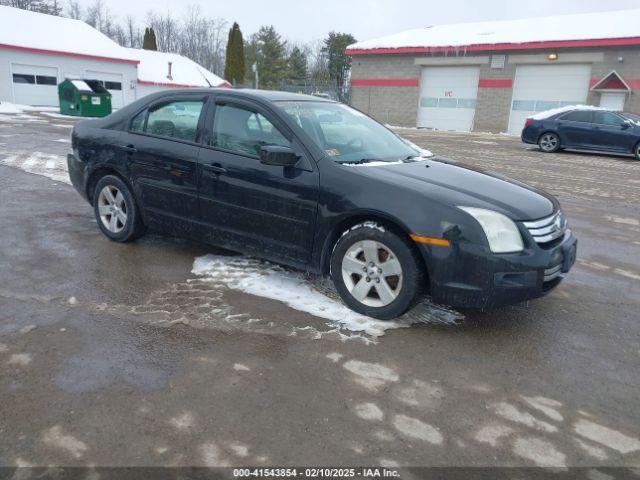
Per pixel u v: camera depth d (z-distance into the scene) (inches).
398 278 136.2
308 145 148.1
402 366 120.0
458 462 89.7
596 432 99.8
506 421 101.8
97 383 107.6
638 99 909.2
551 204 145.1
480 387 113.3
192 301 148.9
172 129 177.5
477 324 143.7
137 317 137.9
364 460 89.1
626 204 324.5
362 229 138.9
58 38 1181.1
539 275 129.0
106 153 192.4
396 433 96.5
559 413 105.4
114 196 197.3
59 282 159.0
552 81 992.9
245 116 161.6
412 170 149.6
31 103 1125.7
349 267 143.8
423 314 147.8
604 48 920.9
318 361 120.2
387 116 1211.9
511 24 1171.3
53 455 86.9
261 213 154.9
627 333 143.6
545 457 92.0
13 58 1079.6
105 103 979.9
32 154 416.5
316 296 154.9
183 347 123.6
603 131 585.0
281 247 154.4
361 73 1227.2
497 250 126.4
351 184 139.4
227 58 1801.2
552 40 956.0
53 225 220.7
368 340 130.9
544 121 625.3
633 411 107.3
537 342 135.3
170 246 198.2
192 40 2751.0
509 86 1034.1
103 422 95.7
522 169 463.5
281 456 89.1
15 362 114.0
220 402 103.1
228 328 133.7
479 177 153.3
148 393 105.0
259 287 160.1
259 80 2263.8
